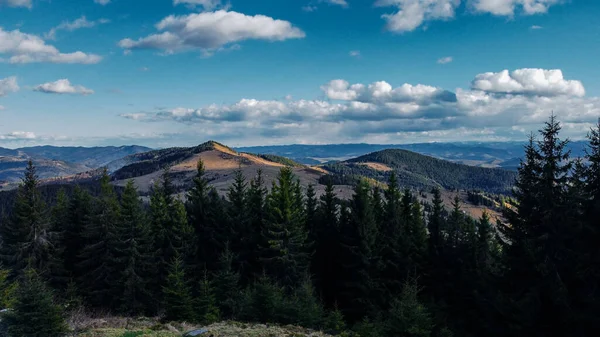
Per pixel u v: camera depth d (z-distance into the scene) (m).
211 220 53.44
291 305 29.09
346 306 47.12
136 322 26.91
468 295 38.81
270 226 47.72
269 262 47.44
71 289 41.56
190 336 20.58
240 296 35.38
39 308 19.59
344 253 48.44
